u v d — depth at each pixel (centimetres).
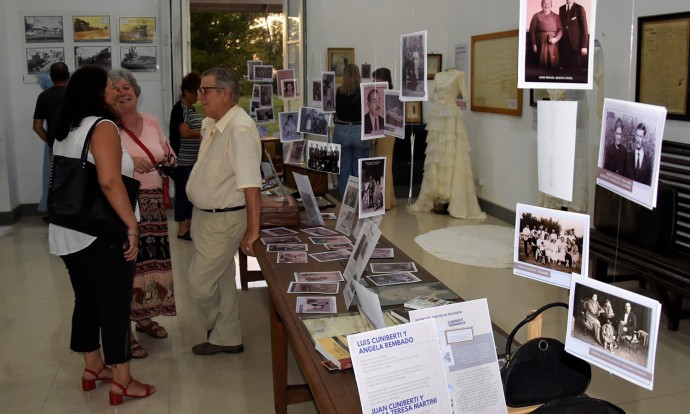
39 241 624
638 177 137
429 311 149
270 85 634
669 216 410
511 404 158
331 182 765
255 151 320
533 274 167
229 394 323
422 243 612
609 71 525
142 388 319
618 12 511
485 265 541
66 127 269
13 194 702
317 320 212
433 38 838
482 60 751
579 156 512
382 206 299
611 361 139
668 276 377
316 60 796
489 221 713
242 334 400
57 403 314
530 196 671
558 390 161
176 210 614
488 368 151
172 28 719
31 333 401
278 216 353
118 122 324
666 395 317
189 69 735
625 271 491
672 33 456
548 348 161
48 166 647
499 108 721
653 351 130
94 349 325
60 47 717
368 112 315
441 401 140
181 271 524
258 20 834
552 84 156
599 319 141
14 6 700
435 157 730
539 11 154
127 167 292
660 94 472
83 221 269
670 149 451
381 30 813
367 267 278
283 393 296
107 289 288
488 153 758
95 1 718
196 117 591
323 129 425
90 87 270
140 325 399
